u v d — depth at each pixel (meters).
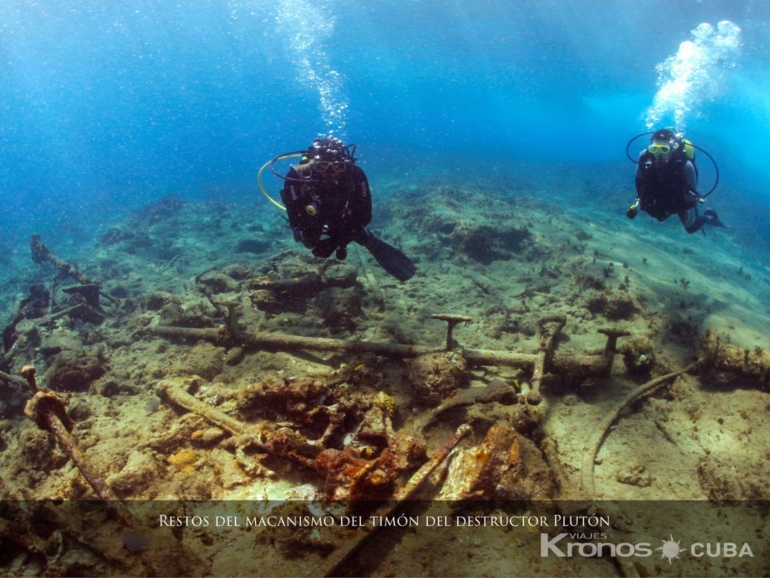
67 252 16.39
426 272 9.82
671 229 14.86
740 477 4.04
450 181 21.48
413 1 30.69
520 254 10.98
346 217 5.71
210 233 15.49
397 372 5.58
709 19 26.75
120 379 5.96
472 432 4.09
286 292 7.73
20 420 5.62
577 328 7.13
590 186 22.23
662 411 5.10
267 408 4.74
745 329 7.01
